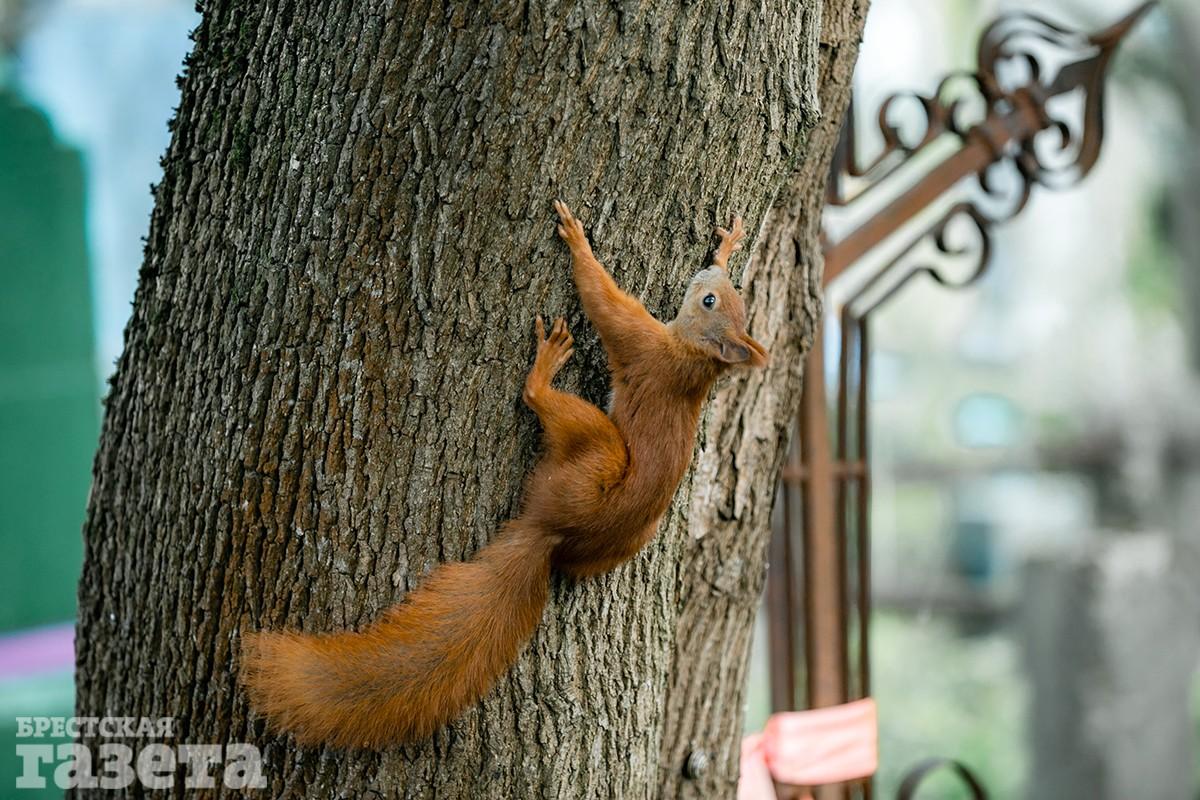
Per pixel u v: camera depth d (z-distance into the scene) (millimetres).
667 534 3783
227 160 3385
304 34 3232
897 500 15578
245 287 3350
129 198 11391
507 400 3305
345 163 3166
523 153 3115
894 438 16625
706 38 3168
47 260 8859
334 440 3283
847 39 4164
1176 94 14461
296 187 3242
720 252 3502
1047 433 15633
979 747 11750
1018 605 10898
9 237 8703
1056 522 14367
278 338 3305
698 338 3451
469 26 3043
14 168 8773
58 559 8820
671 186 3320
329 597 3322
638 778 3789
